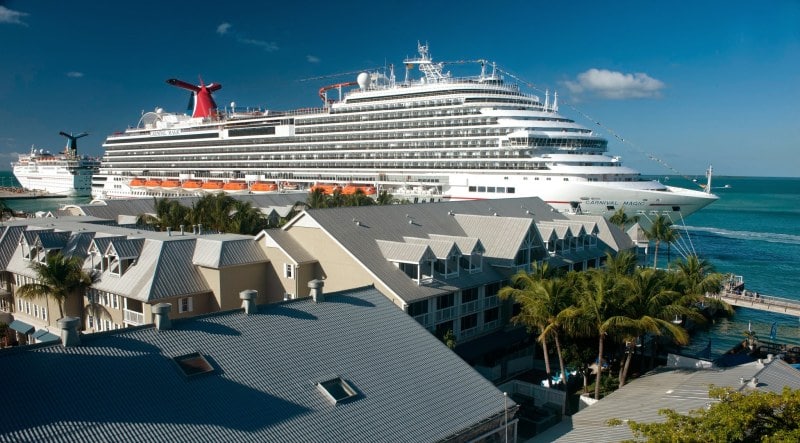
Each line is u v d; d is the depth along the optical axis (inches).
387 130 5393.7
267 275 2011.6
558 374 1808.6
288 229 2043.6
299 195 4146.2
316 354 1056.8
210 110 7490.2
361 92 5787.4
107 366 888.3
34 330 2047.2
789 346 2118.6
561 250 2396.7
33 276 2015.3
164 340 978.7
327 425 906.7
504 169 4704.7
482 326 1990.7
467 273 1964.8
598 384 1533.0
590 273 1686.8
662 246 5196.9
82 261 2018.9
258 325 1084.5
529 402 1526.8
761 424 767.7
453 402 1060.5
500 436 1093.1
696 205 4375.0
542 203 3006.9
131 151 7834.6
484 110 4845.0
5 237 2271.2
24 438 738.2
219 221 2906.0
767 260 4566.9
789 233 6240.2
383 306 1273.4
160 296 1747.0
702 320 1637.6
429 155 5187.0
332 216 2011.6
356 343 1123.3
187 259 1904.5
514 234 2140.7
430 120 5123.0
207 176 6998.0
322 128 5944.9
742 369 1310.3
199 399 878.4
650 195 4330.7
